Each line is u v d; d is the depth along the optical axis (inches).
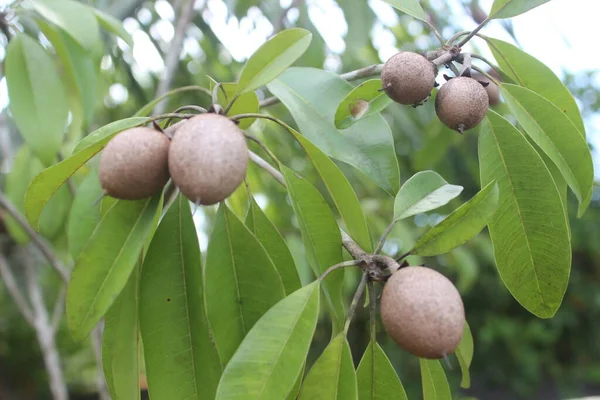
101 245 21.1
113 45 48.6
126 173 19.9
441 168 66.8
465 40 24.0
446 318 19.0
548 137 24.6
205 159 18.9
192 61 57.6
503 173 24.6
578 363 122.0
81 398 107.1
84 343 99.0
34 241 36.6
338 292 22.5
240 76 21.7
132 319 22.7
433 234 20.9
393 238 53.7
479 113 22.5
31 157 41.8
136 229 21.3
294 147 58.7
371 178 24.3
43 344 40.4
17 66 30.9
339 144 24.7
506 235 24.4
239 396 19.0
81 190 27.7
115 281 21.0
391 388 21.9
